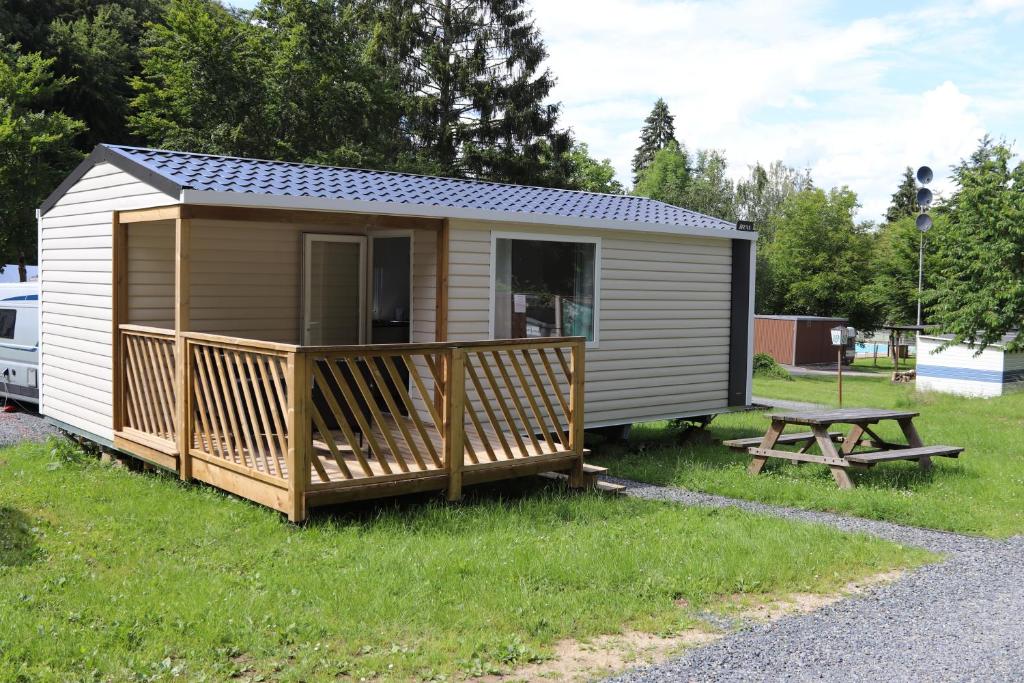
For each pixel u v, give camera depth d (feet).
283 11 91.71
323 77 89.04
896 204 225.15
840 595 17.71
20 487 25.41
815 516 24.99
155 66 85.92
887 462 32.78
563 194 40.04
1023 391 64.64
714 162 163.32
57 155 81.10
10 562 18.40
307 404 20.88
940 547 21.77
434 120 103.40
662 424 43.75
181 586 16.83
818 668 13.88
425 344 22.91
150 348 26.89
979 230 57.36
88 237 30.37
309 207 26.11
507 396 31.50
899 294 117.50
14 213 74.23
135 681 12.85
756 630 15.60
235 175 27.96
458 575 17.69
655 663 13.98
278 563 18.40
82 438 32.68
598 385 34.04
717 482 28.63
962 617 16.44
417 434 29.22
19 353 44.06
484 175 104.58
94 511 22.62
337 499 21.38
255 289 31.81
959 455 34.58
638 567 18.63
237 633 14.57
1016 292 54.49
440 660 13.76
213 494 24.38
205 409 24.72
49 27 96.32
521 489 26.61
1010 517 24.67
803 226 131.75
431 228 29.30
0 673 12.86
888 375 106.63
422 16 102.63
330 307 33.50
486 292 30.76
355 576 17.47
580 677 13.38
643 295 35.35
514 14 104.53
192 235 30.25
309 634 14.58
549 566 18.38
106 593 16.40
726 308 38.68
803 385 81.76
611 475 30.60
